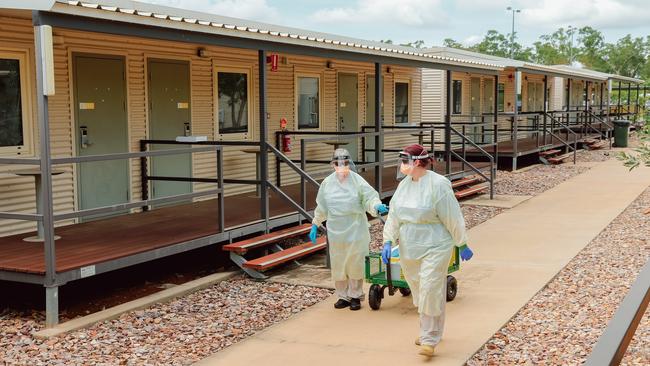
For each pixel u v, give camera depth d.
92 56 9.10
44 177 6.25
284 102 12.75
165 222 8.94
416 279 5.56
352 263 6.73
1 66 8.00
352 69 14.94
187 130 10.62
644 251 9.22
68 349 5.88
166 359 5.65
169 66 10.27
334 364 5.45
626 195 14.75
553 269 8.30
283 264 8.96
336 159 6.70
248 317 6.77
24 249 7.34
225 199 11.05
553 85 32.16
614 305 6.80
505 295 7.21
